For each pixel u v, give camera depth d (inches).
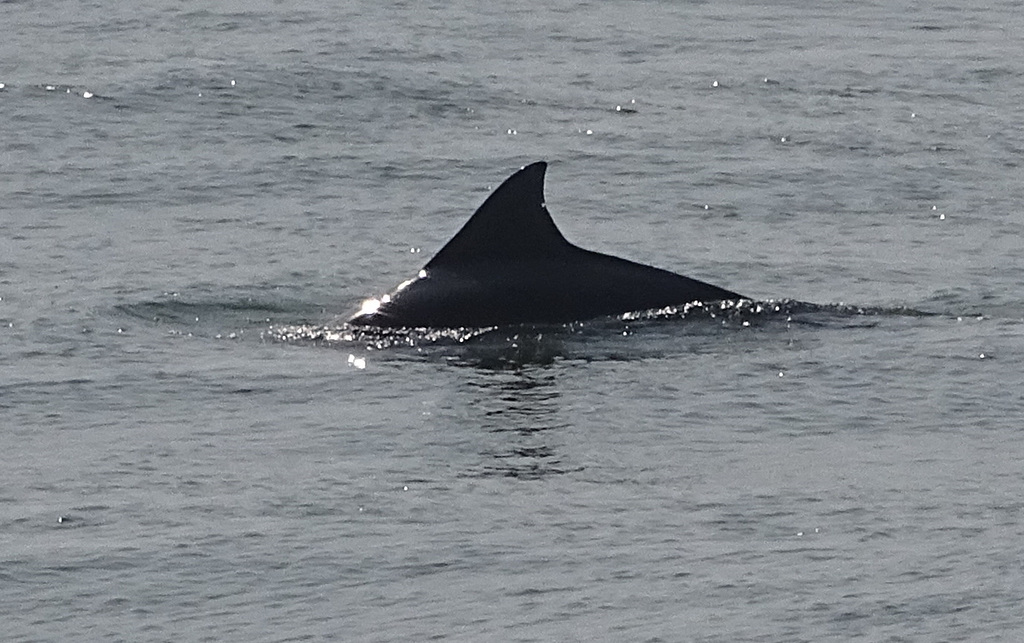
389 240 2608.3
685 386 1924.2
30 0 4333.2
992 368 1978.3
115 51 3816.4
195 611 1355.8
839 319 2177.7
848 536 1493.6
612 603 1363.2
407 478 1636.3
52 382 1926.7
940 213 2810.0
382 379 1948.8
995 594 1363.2
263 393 1899.6
